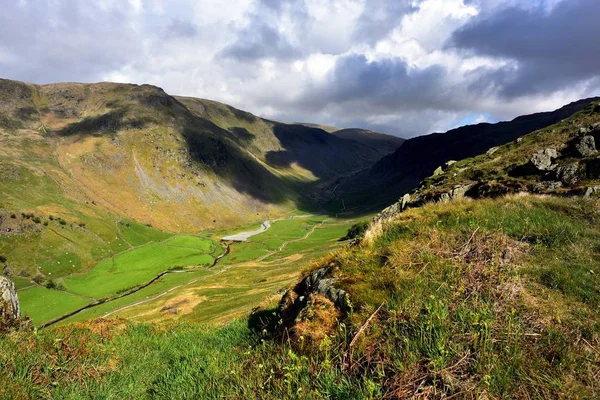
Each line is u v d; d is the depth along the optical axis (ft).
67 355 25.85
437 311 19.54
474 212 35.94
